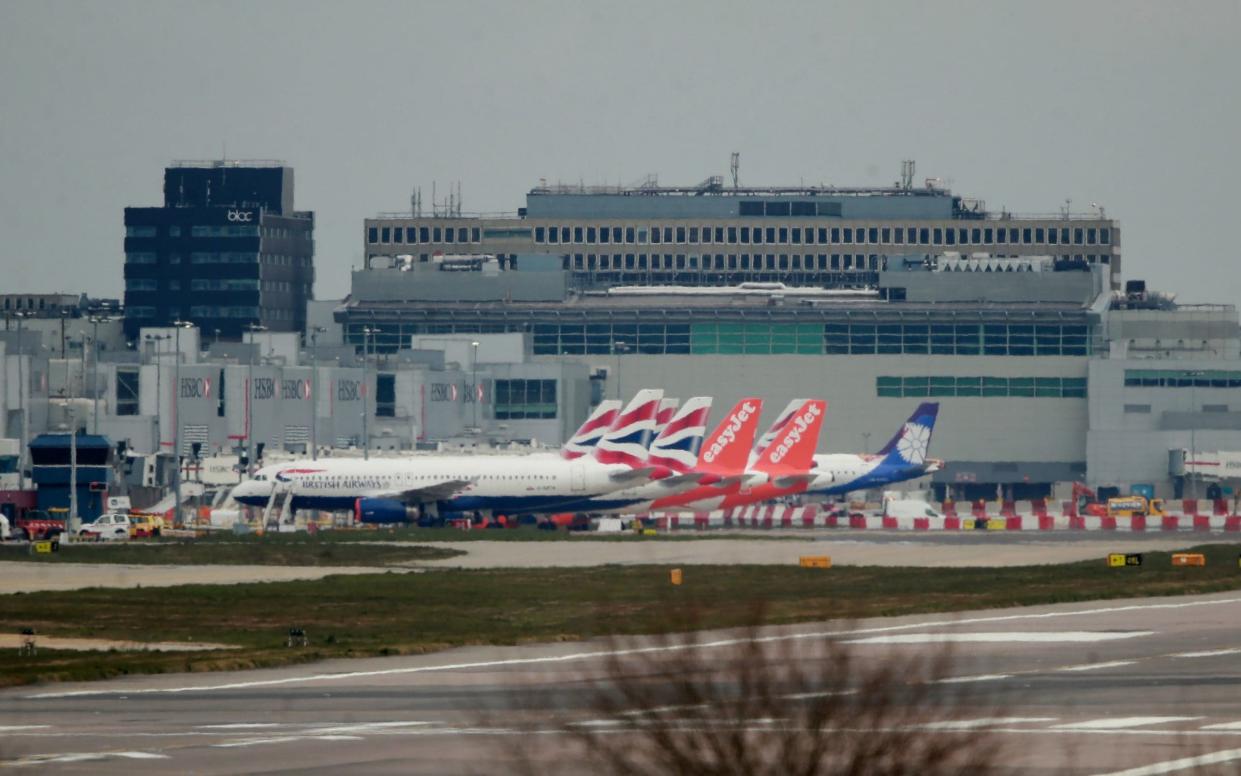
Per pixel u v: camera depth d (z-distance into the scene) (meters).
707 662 108.31
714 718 101.06
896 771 99.12
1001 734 150.62
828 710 101.69
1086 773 132.75
